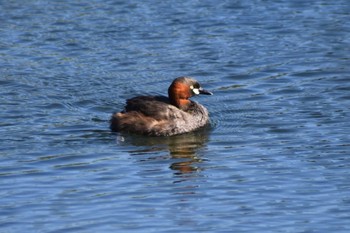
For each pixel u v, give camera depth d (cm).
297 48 2389
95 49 2403
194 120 1881
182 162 1692
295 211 1466
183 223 1425
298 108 1997
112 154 1736
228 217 1447
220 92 2119
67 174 1634
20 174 1633
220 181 1595
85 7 2728
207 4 2730
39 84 2148
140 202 1509
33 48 2412
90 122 1916
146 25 2569
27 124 1892
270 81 2178
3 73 2219
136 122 1847
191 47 2409
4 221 1435
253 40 2452
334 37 2458
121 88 2133
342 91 2097
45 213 1466
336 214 1451
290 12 2647
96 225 1419
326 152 1727
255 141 1805
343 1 2728
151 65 2288
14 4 2747
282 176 1614
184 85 1895
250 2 2733
